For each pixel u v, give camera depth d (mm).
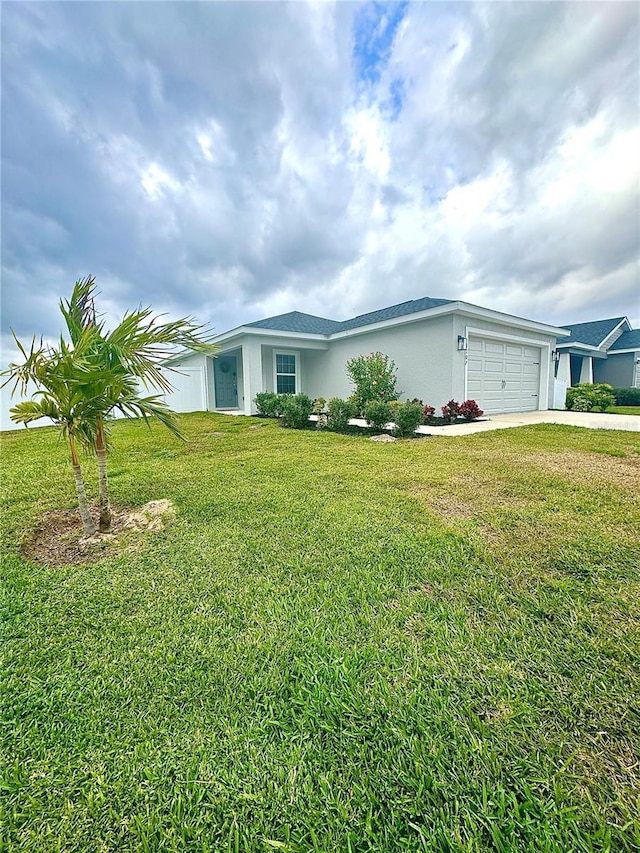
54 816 1319
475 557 2945
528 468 5469
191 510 4094
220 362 18234
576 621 2186
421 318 11305
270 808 1322
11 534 3637
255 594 2572
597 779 1366
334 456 6559
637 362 21109
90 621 2336
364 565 2891
